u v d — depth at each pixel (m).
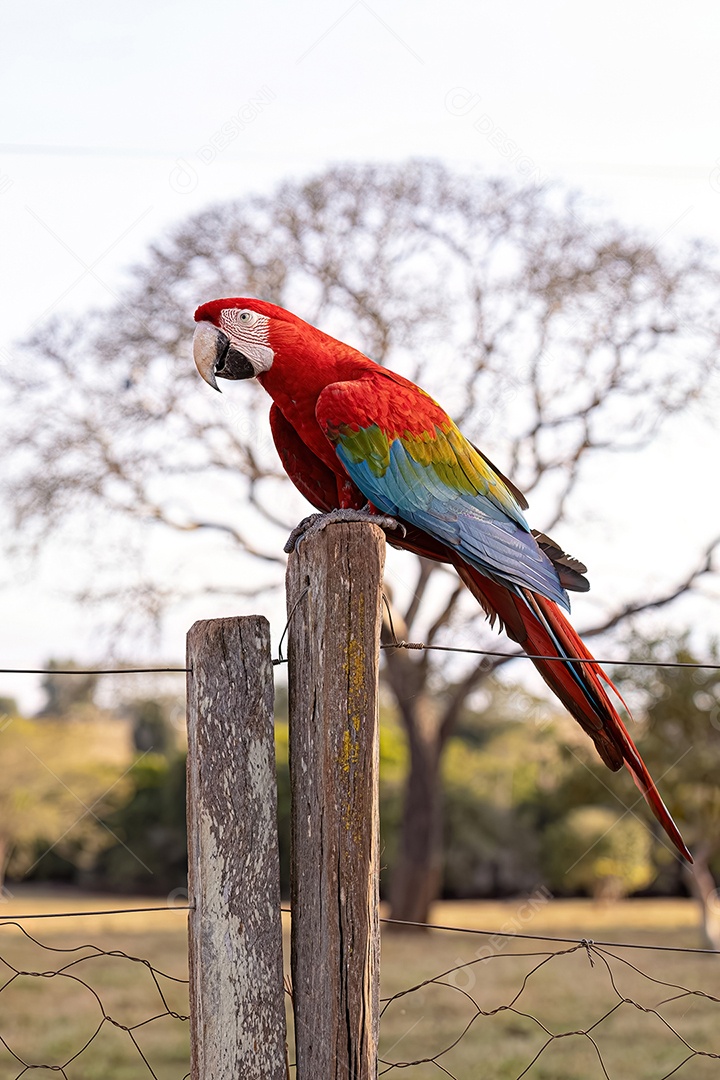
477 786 23.06
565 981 10.21
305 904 2.33
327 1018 2.26
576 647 3.61
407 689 16.66
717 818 13.81
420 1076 6.84
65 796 22.31
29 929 14.79
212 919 2.29
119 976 10.37
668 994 9.28
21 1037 7.84
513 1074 6.82
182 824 22.48
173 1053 7.40
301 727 2.38
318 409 3.69
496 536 3.68
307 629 2.38
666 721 13.75
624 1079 6.58
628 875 20.36
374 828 2.31
